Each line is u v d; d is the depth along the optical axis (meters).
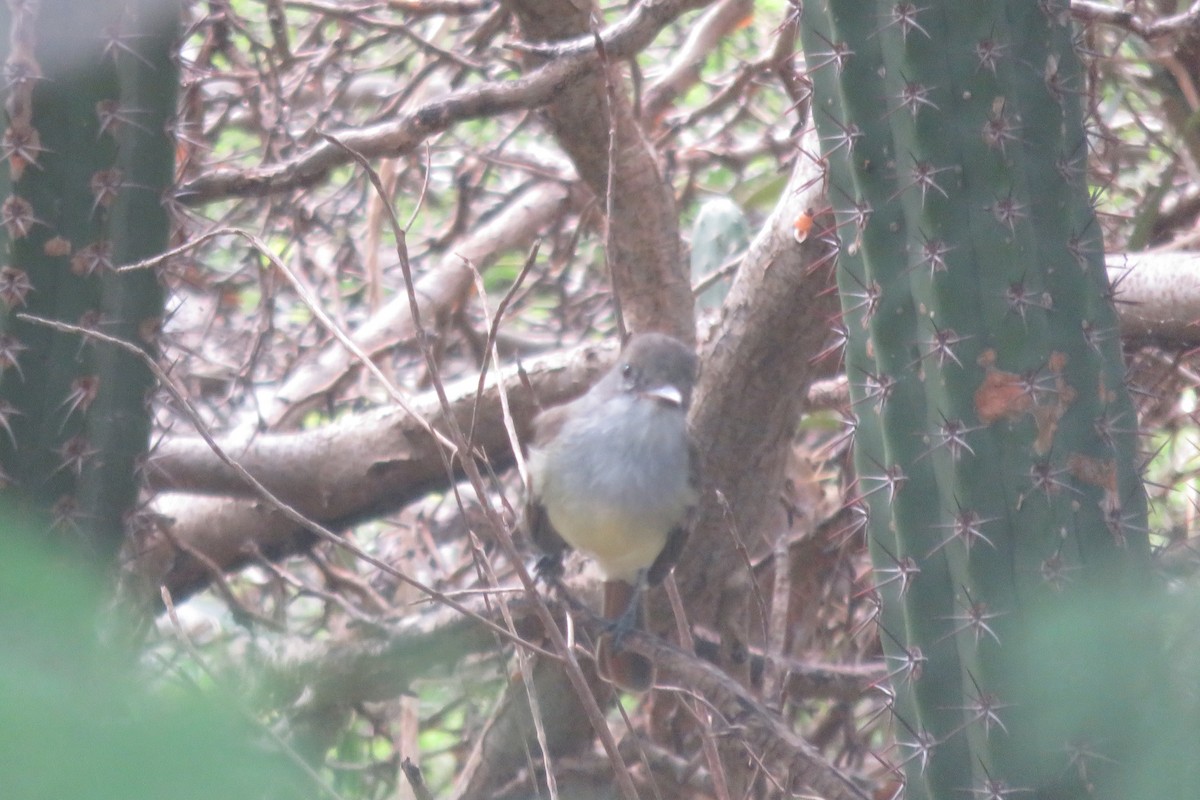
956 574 5.84
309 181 7.94
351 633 10.22
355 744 11.45
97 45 6.89
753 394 9.50
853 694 10.32
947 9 6.04
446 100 7.46
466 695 10.50
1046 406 5.86
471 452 6.06
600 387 8.96
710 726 7.08
